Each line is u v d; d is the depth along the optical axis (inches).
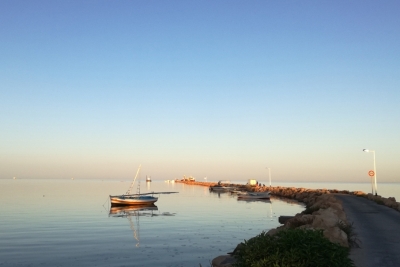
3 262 853.8
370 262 518.6
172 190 5295.3
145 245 1045.8
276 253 386.6
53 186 6865.2
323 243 396.5
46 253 947.3
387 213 1164.5
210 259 858.1
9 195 3737.7
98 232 1312.7
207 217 1800.0
